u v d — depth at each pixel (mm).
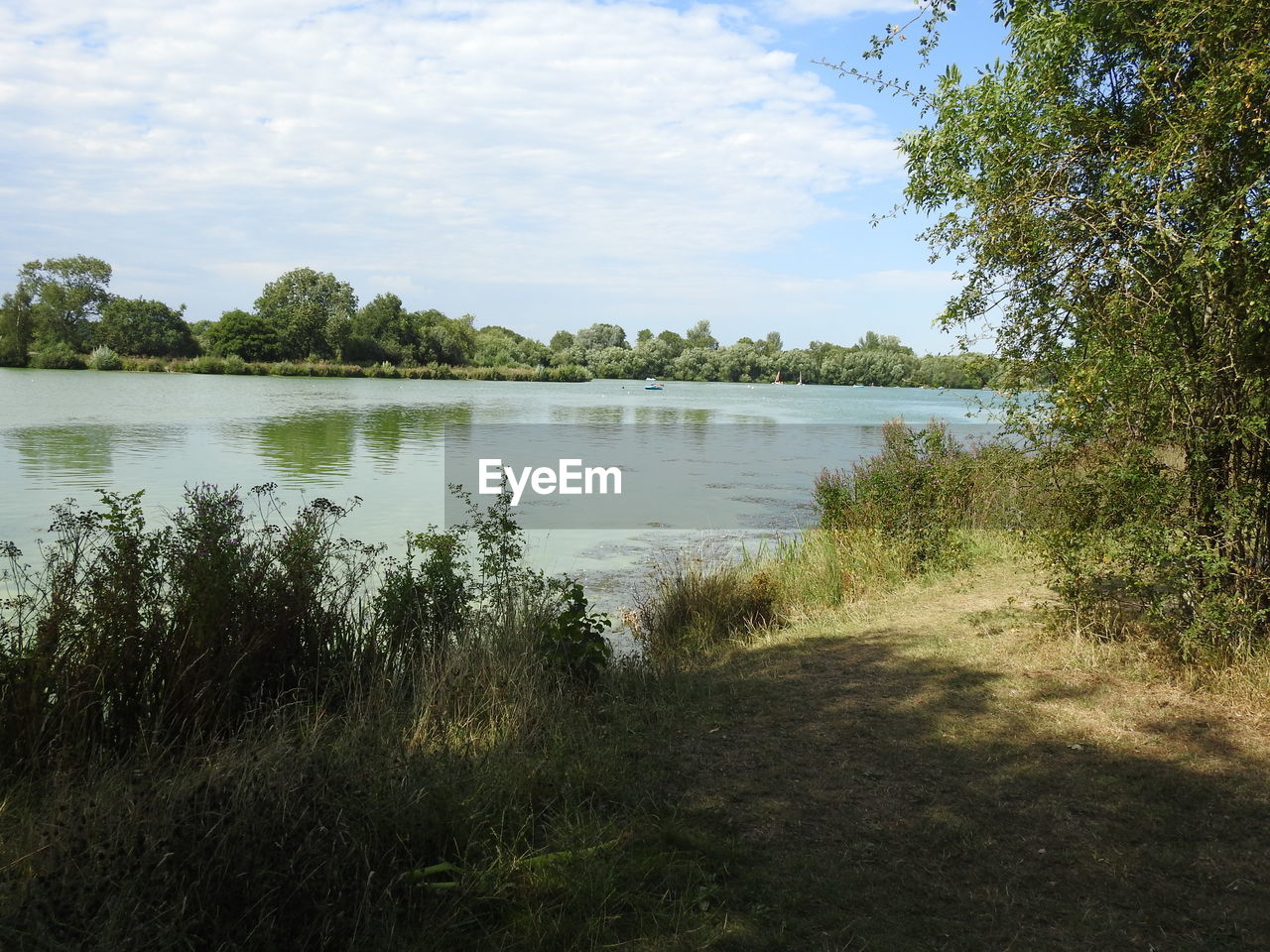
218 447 24781
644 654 7527
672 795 4371
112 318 93312
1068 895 3402
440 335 119750
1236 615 5445
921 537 10219
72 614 4715
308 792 3275
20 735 4324
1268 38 4777
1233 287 5129
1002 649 6598
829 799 4297
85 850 2881
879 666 6480
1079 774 4457
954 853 3748
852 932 3164
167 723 4719
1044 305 5984
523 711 5148
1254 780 4234
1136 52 6035
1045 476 6324
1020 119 6324
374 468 21484
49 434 26734
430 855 3570
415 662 5914
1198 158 5043
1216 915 3234
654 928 3156
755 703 5789
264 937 2770
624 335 172875
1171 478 5621
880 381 137250
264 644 5184
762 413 57750
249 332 100312
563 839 3752
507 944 3033
